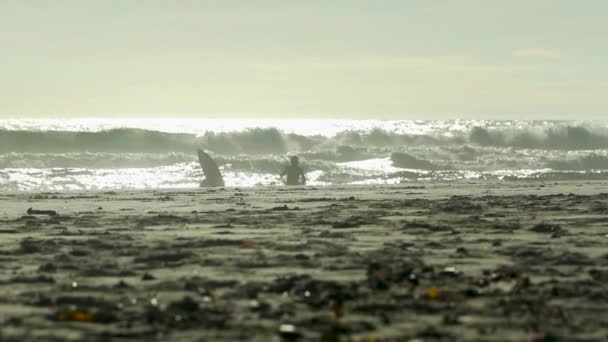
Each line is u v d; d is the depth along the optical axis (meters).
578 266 24.98
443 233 36.06
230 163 138.00
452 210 50.12
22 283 22.19
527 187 86.56
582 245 30.84
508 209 50.50
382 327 16.25
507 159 157.62
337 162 155.00
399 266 24.86
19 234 37.34
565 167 156.88
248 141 164.38
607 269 24.20
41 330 16.06
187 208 55.75
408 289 20.61
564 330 15.90
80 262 26.66
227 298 19.61
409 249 29.89
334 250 29.45
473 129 184.88
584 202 56.47
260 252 29.06
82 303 19.05
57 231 38.75
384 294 19.92
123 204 61.44
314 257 27.44
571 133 185.25
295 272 24.03
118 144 155.50
